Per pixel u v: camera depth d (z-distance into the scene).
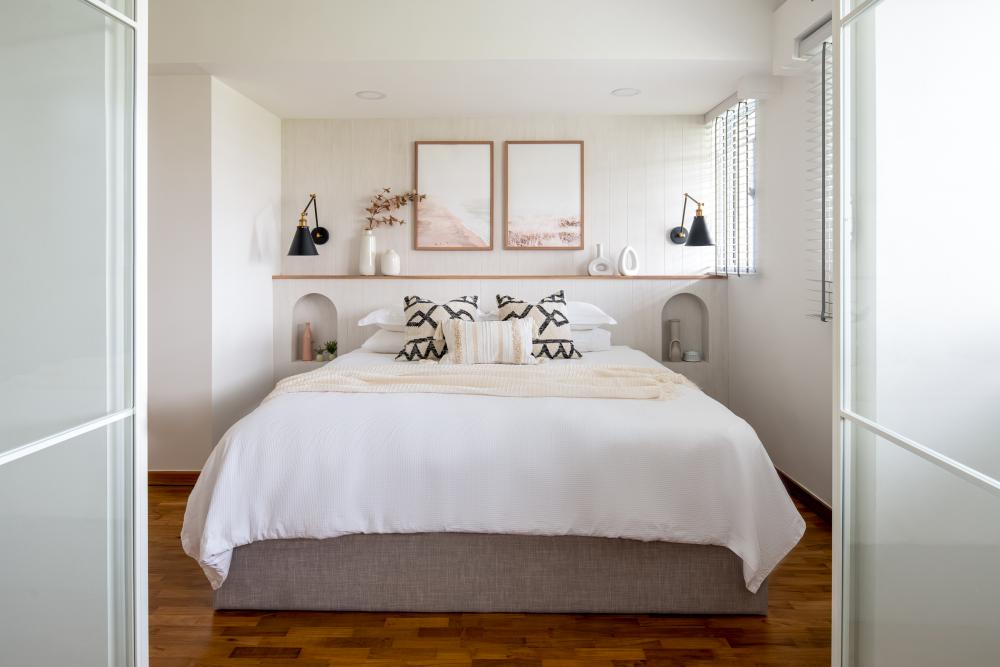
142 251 1.27
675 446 2.14
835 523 1.43
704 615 2.20
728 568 2.18
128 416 1.24
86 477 1.12
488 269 4.57
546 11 3.28
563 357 3.66
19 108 0.96
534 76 3.57
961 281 0.98
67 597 1.08
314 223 4.54
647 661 1.94
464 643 2.04
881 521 1.25
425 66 3.39
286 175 4.52
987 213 0.93
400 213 4.55
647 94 3.94
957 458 1.01
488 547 2.21
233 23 3.29
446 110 4.30
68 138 1.07
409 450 2.18
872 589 1.30
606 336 4.07
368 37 3.29
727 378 4.41
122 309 1.22
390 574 2.21
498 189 4.54
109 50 1.17
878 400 1.26
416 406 2.40
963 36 0.98
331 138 4.51
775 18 3.25
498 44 3.29
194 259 3.58
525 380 2.82
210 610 2.25
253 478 2.16
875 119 1.25
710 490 2.11
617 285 4.42
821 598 2.32
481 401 2.50
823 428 3.09
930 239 1.07
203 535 2.10
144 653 1.30
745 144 3.94
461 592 2.22
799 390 3.33
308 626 2.15
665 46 3.29
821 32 2.89
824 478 3.09
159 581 2.47
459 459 2.17
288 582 2.22
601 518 2.12
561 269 4.56
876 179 1.24
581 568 2.20
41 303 1.01
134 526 1.26
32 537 1.00
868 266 1.28
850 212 1.35
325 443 2.20
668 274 4.51
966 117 0.97
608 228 4.52
